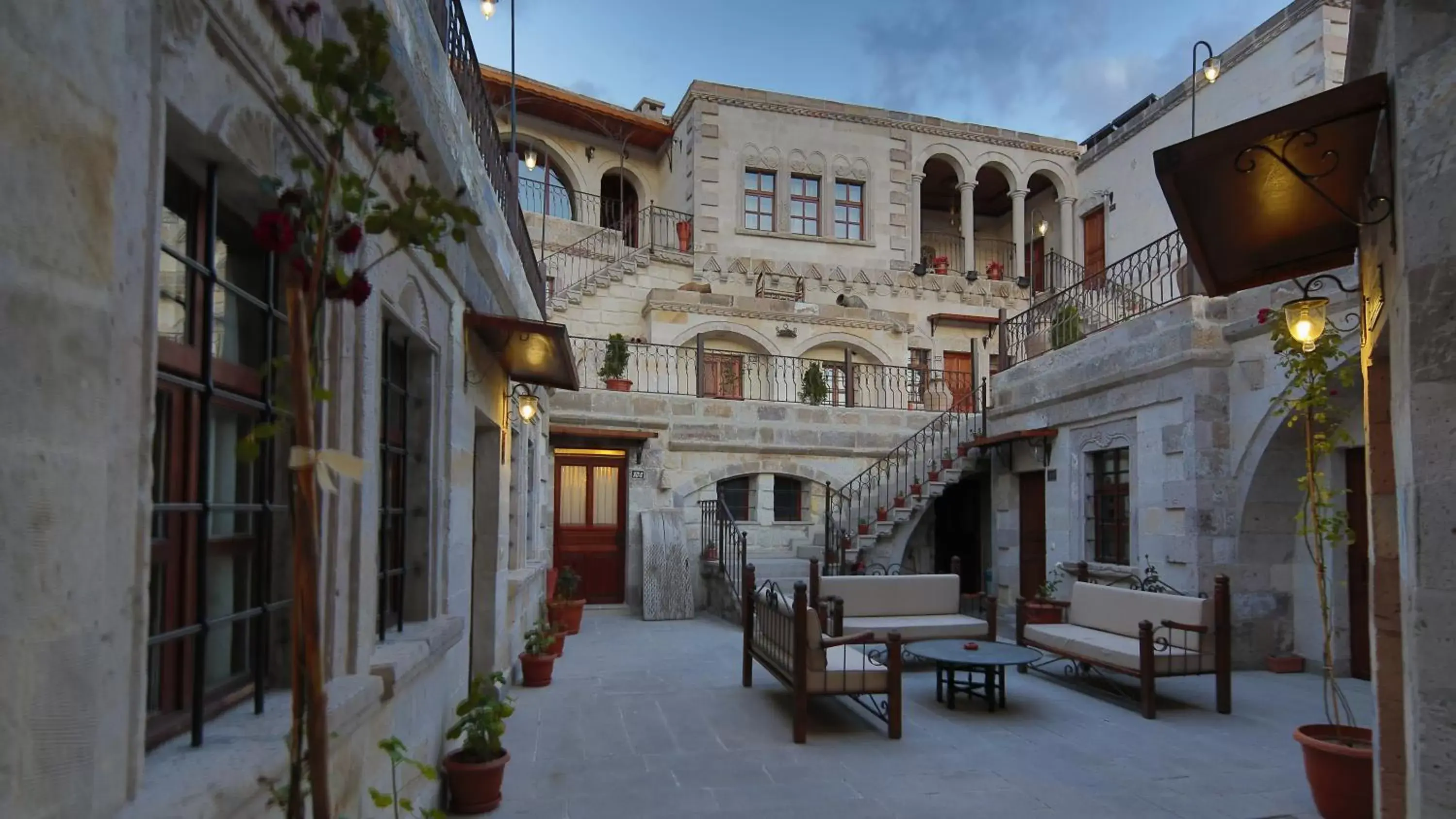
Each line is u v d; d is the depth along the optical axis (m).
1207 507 8.15
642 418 12.35
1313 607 7.95
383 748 2.24
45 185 1.22
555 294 16.83
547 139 19.88
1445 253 2.18
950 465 12.68
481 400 5.46
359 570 2.84
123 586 1.46
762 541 12.99
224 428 2.30
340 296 1.62
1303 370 5.11
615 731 5.94
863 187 20.22
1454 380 2.17
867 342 17.91
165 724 1.96
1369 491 3.28
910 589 8.61
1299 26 14.31
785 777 4.99
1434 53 2.24
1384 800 3.17
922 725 6.17
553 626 8.13
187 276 2.02
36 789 1.19
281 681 2.51
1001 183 22.44
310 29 2.31
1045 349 11.61
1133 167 18.73
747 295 18.61
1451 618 2.14
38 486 1.20
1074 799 4.66
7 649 1.13
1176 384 8.50
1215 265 4.05
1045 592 9.82
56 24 1.25
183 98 1.70
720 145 19.09
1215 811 4.50
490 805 4.37
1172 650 6.70
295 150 2.34
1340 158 2.99
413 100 3.04
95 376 1.36
